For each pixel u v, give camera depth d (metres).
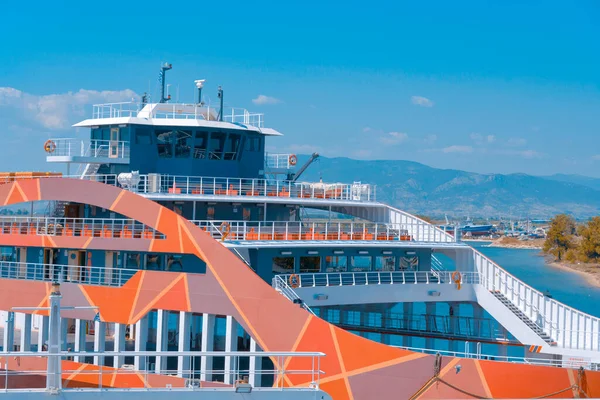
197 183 71.88
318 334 55.56
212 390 38.38
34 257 67.94
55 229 67.31
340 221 87.50
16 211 76.50
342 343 55.00
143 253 62.91
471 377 53.88
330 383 55.38
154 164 72.75
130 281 61.53
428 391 53.53
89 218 66.25
